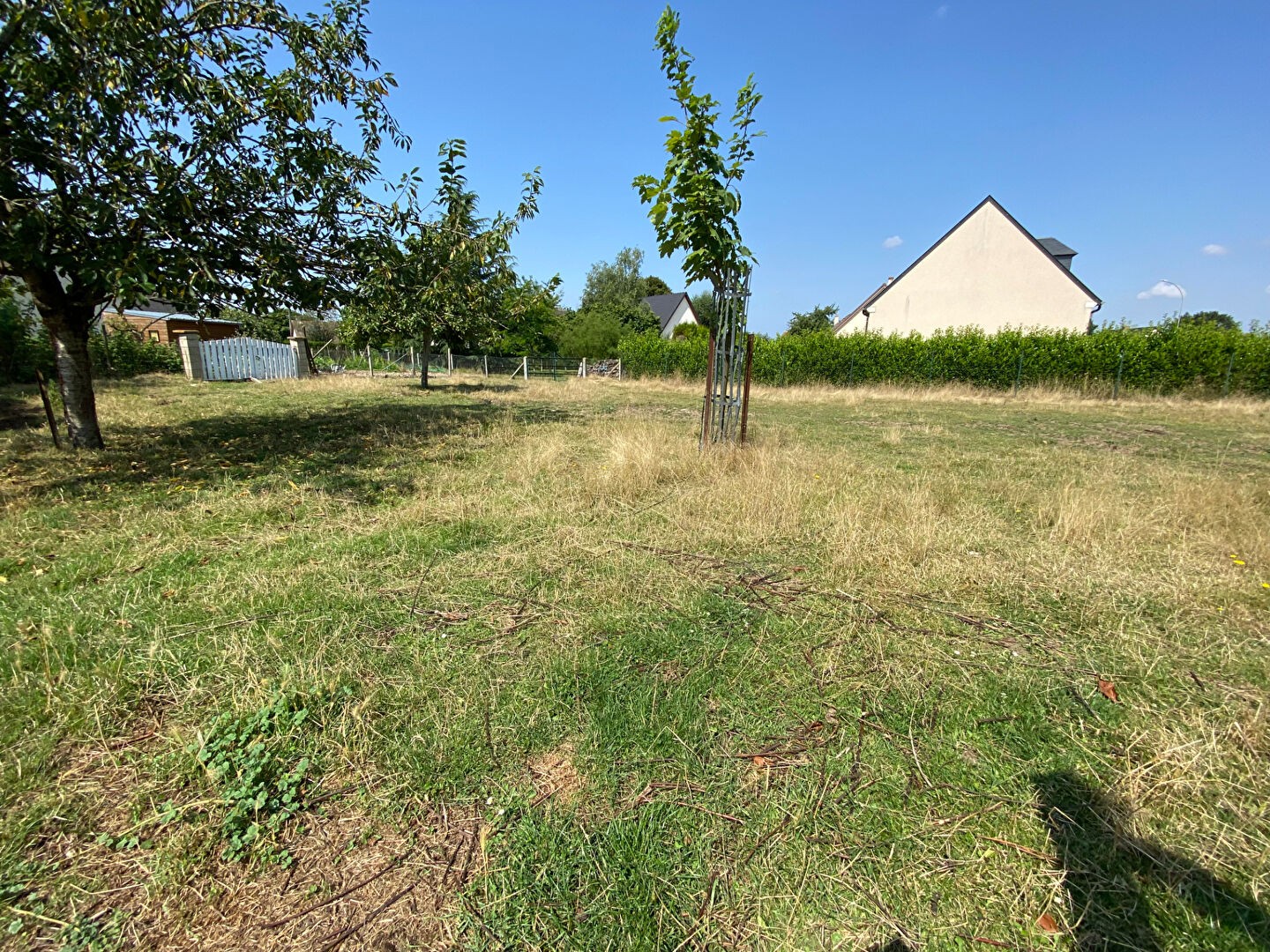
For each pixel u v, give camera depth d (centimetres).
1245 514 416
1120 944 126
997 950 126
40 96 418
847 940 128
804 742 187
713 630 254
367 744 178
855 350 2091
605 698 206
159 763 168
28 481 461
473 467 564
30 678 204
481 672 219
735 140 537
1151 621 272
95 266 427
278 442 682
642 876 141
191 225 499
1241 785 169
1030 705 207
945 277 2445
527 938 126
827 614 271
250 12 533
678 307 5344
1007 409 1423
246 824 152
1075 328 2169
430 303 719
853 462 616
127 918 128
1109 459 695
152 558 316
